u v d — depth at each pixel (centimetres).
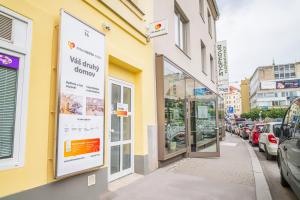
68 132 382
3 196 297
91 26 445
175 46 952
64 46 384
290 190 572
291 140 500
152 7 758
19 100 328
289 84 9438
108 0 524
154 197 473
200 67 1342
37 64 351
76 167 393
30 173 330
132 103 658
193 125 1047
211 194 498
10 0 320
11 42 321
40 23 360
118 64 595
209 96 1065
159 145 734
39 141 346
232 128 3139
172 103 848
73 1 430
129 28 604
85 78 424
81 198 411
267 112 6850
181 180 596
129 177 606
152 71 734
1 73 313
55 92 374
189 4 1177
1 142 307
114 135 579
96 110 445
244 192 513
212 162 853
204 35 1512
